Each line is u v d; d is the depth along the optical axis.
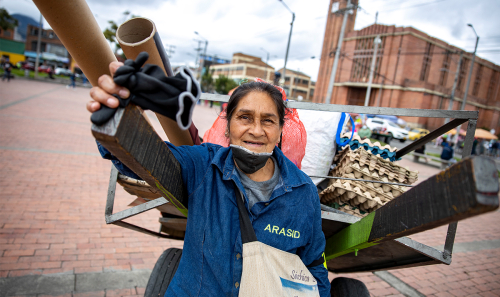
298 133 1.86
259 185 1.26
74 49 0.95
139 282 3.12
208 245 1.17
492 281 4.19
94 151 8.09
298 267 1.21
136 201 2.10
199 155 1.29
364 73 43.12
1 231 3.64
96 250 3.60
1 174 5.40
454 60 42.81
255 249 1.13
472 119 1.45
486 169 0.72
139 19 1.05
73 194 5.09
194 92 0.79
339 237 1.67
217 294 1.16
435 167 15.03
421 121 38.03
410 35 39.56
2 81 25.28
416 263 1.71
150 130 0.92
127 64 0.78
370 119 25.95
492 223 7.08
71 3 0.85
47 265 3.16
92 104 0.74
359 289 1.80
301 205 1.26
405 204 1.06
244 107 1.21
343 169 2.01
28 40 75.19
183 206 1.27
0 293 2.64
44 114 12.66
